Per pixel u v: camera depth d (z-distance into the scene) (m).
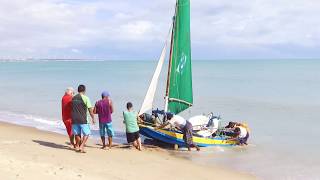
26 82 72.56
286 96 47.53
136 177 11.85
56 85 63.84
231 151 17.81
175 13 18.89
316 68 172.25
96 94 48.25
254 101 42.06
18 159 11.97
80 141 14.48
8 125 22.28
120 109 33.41
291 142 20.62
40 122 24.91
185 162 15.06
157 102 40.78
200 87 62.03
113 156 14.32
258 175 14.05
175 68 19.03
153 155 15.52
